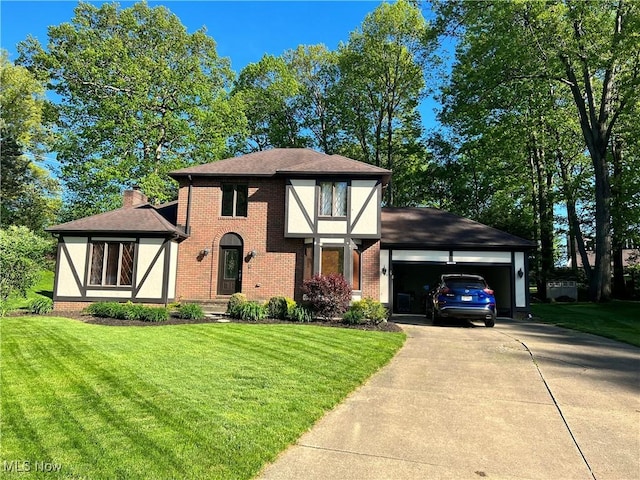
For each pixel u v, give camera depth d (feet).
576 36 66.95
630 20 59.26
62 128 95.20
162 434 14.17
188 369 22.70
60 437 13.76
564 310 63.67
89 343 28.14
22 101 120.67
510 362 27.22
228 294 58.65
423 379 22.80
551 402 19.15
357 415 17.12
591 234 97.86
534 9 63.72
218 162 63.31
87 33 90.84
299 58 122.72
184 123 92.48
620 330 43.96
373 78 105.50
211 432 14.49
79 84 90.33
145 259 55.26
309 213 56.90
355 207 56.80
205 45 103.71
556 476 12.41
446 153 108.27
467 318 45.39
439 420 16.74
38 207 103.40
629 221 77.30
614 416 17.48
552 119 83.87
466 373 24.22
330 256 56.70
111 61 89.61
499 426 16.20
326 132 120.78
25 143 120.47
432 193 113.91
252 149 124.26
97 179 88.02
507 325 48.08
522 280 57.11
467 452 13.87
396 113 111.86
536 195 94.27
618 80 69.72
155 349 27.37
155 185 88.79
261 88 119.24
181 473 11.66
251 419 15.83
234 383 20.42
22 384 19.39
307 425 15.64
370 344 31.68
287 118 123.54
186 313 44.60
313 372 23.02
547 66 67.72
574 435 15.43
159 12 97.55
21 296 51.06
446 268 76.18
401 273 76.79
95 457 12.40
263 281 57.93
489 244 57.31
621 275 92.89
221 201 60.29
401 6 98.63
